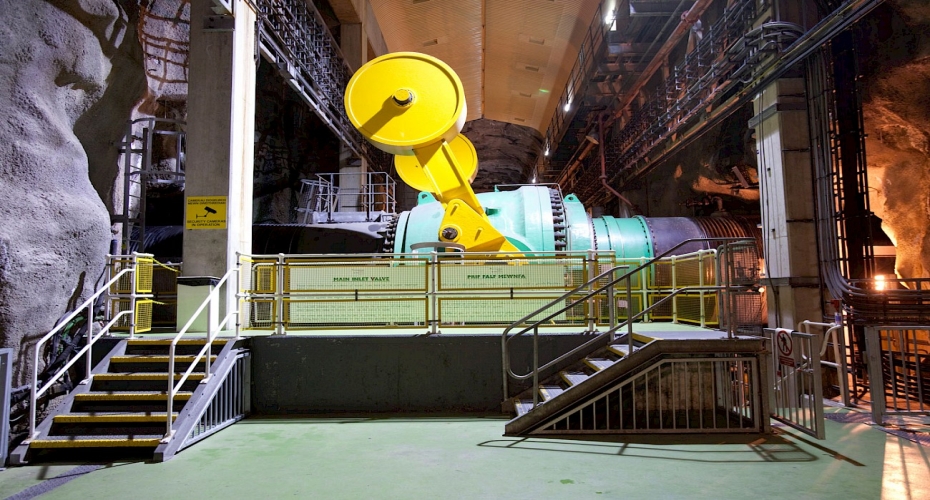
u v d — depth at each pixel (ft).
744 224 39.58
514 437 18.69
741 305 20.25
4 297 18.76
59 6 21.83
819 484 13.66
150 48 41.11
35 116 20.81
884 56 32.78
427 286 24.27
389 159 86.63
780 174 29.40
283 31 38.99
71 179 22.16
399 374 22.81
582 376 21.03
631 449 16.94
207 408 19.38
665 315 32.55
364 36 64.18
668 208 59.16
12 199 19.34
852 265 28.27
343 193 59.62
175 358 20.75
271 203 65.00
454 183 27.63
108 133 26.89
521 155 126.21
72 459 16.76
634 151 57.06
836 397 26.40
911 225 40.27
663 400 19.42
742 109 42.70
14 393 18.66
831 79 28.84
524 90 91.04
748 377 19.38
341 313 24.23
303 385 22.80
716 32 37.50
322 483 13.99
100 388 19.76
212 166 27.84
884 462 15.51
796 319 28.17
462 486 13.66
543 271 24.66
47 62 21.49
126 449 17.11
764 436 18.42
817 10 29.60
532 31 70.44
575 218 35.78
